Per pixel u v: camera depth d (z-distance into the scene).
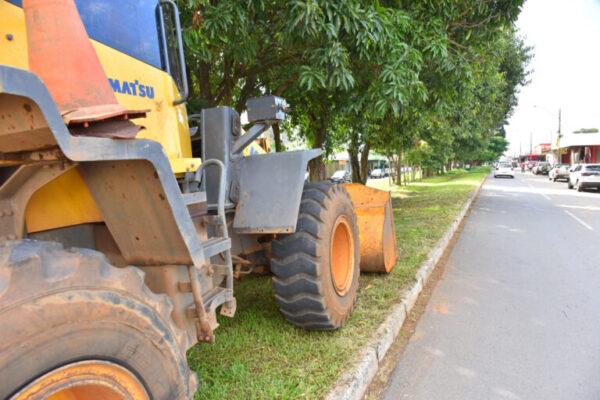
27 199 1.69
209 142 3.16
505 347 3.56
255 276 5.27
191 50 4.97
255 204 3.08
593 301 4.66
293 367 2.92
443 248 7.34
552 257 6.84
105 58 2.16
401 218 10.29
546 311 4.38
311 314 3.24
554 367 3.20
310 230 3.16
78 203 2.04
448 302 4.74
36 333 1.24
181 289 2.18
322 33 5.13
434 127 17.86
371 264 5.03
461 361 3.34
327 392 2.60
